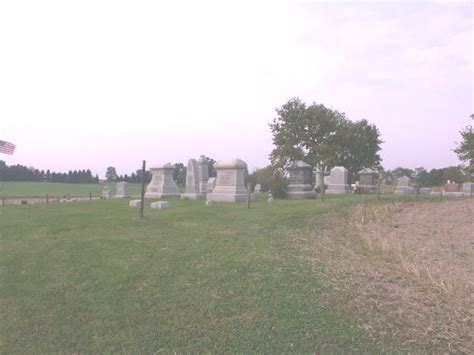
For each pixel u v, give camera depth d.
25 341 4.96
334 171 34.03
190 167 24.56
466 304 5.87
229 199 20.02
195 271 7.05
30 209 17.75
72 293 6.27
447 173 58.78
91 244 9.17
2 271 7.41
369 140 54.25
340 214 14.21
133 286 6.46
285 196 25.05
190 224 11.64
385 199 20.27
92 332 5.11
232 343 4.78
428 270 7.35
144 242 9.28
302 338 4.84
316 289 6.23
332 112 46.81
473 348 4.71
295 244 9.14
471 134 35.75
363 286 6.42
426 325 5.20
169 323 5.27
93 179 115.88
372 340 4.80
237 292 6.12
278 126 45.00
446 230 11.94
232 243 9.05
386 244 9.40
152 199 24.28
